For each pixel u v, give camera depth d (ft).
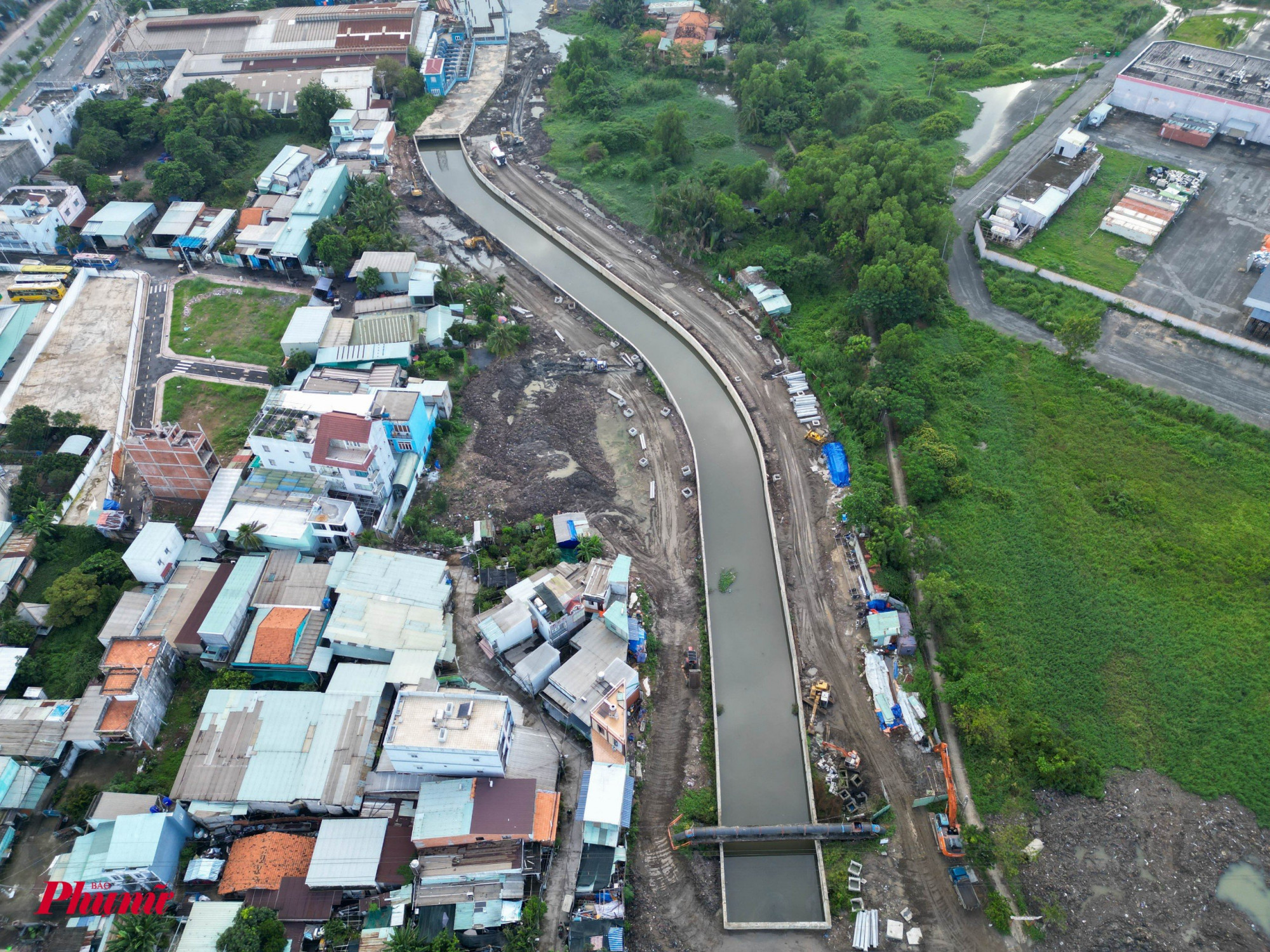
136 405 447.42
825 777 308.19
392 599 347.15
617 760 307.99
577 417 451.94
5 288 520.01
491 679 334.85
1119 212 563.07
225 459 415.44
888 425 440.45
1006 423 437.99
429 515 397.80
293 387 428.15
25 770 296.30
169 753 311.88
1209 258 531.09
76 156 610.24
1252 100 639.35
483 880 276.21
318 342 462.60
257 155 650.43
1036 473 412.98
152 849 269.23
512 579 363.76
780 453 428.56
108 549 372.58
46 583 363.97
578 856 287.28
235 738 301.63
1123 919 271.08
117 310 507.71
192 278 533.96
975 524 390.63
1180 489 401.29
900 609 354.33
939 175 553.64
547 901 276.62
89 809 286.66
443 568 362.53
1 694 324.80
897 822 296.30
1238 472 405.59
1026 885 278.46
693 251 551.59
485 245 576.61
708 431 450.71
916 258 493.77
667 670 345.31
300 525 367.04
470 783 289.94
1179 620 349.41
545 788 296.71
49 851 287.28
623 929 269.23
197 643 333.01
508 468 421.59
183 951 254.88
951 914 273.75
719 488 420.77
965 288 528.63
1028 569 371.35
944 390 456.86
